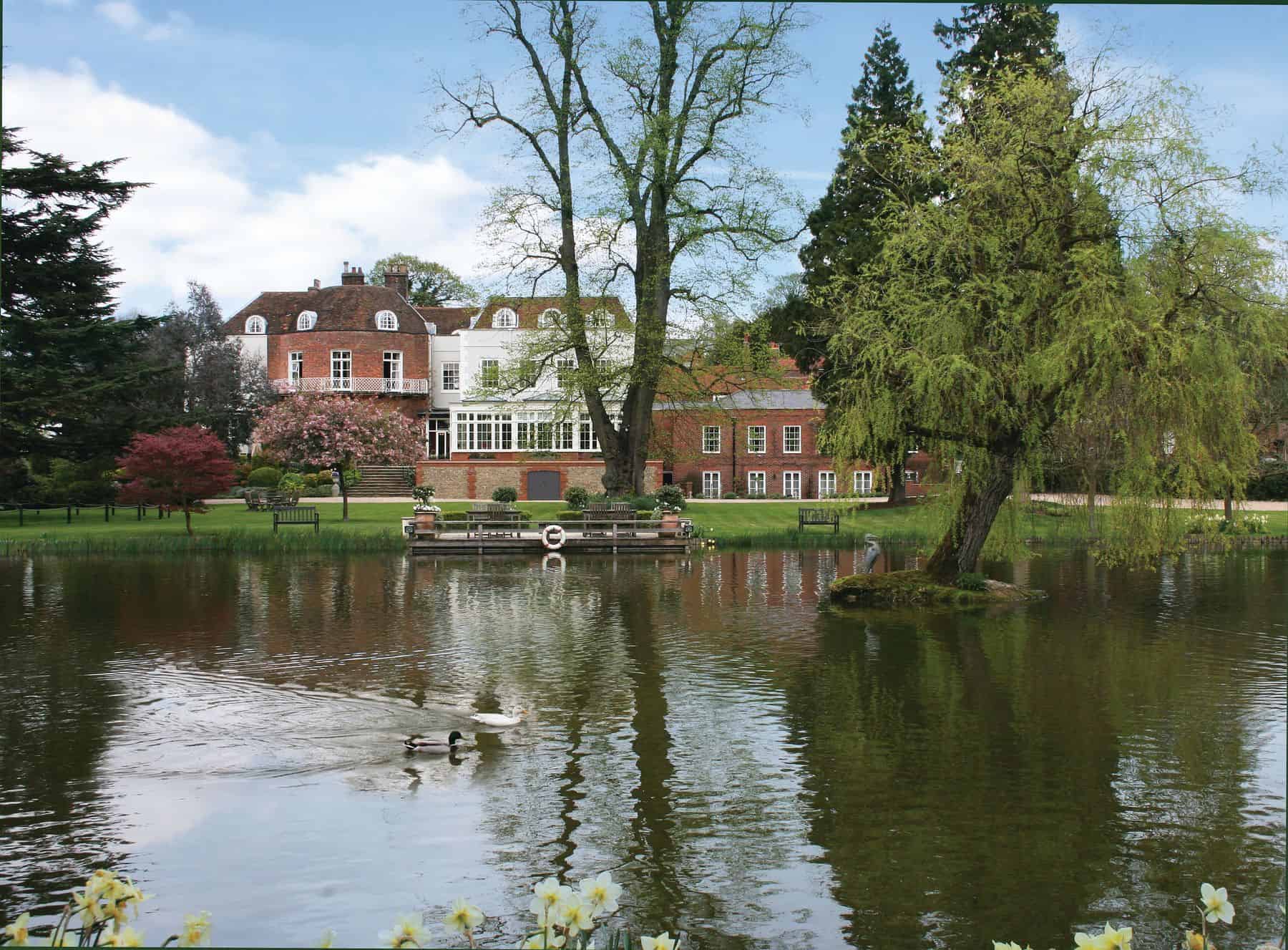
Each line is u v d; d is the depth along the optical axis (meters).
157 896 8.90
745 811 10.98
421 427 61.44
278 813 10.78
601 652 18.66
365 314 68.62
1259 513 44.34
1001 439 23.23
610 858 9.84
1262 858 9.81
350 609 23.55
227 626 21.25
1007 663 17.66
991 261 22.14
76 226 42.59
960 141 22.44
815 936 8.42
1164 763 12.42
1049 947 8.20
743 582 28.50
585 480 56.19
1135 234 21.23
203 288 61.38
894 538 37.84
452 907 8.77
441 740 12.98
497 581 28.64
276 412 46.38
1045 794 11.45
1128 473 22.08
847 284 39.91
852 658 18.12
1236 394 20.66
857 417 23.05
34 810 10.84
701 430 61.28
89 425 42.28
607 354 42.81
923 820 10.74
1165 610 23.09
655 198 39.50
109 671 16.94
